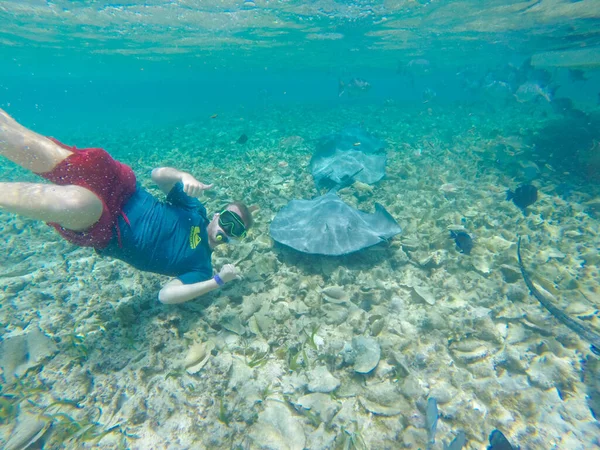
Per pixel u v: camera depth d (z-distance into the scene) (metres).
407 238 2.23
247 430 1.24
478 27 7.79
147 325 1.62
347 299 1.75
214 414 1.28
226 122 8.61
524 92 5.68
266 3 6.12
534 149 4.11
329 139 3.96
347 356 1.43
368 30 8.30
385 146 4.26
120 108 33.94
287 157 4.35
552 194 3.16
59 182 1.24
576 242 2.38
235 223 1.54
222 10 6.57
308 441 1.21
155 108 27.33
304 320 1.64
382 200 2.87
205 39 9.43
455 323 1.61
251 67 18.39
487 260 2.09
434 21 7.34
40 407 1.33
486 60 15.33
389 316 1.70
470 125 6.52
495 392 1.36
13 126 1.17
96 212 1.26
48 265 2.17
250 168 3.94
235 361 1.47
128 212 1.41
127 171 1.43
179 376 1.41
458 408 1.29
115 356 1.49
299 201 2.47
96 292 1.89
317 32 8.52
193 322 1.63
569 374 1.42
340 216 2.05
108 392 1.37
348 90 5.82
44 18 7.17
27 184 1.17
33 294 1.87
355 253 2.08
